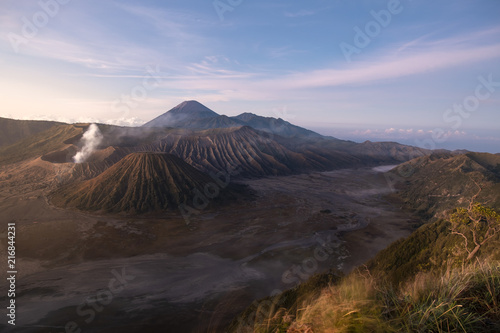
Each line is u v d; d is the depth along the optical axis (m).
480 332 1.83
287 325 2.52
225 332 13.96
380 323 2.04
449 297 2.16
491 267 2.37
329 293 2.51
